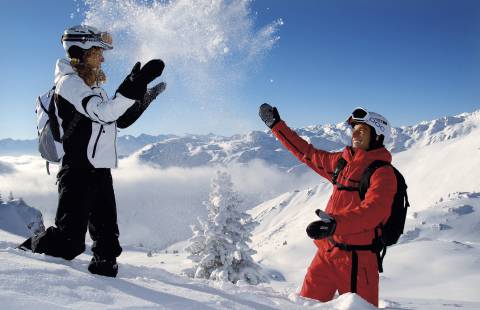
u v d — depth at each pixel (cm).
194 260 1723
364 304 283
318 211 301
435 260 9838
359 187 338
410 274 9444
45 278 224
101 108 281
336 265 341
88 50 316
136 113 341
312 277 356
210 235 1711
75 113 302
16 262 250
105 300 215
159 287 271
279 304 287
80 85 298
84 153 305
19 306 181
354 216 302
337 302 292
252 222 1769
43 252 310
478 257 9750
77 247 310
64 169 310
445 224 13850
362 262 334
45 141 310
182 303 234
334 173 365
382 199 312
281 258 11569
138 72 278
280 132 420
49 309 185
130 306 211
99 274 300
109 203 324
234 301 264
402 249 10894
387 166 333
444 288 8250
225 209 1736
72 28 316
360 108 356
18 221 6606
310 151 406
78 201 305
